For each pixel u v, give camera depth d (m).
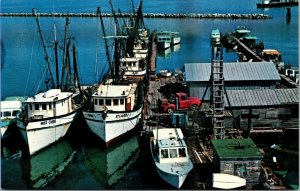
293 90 42.38
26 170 40.34
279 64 67.31
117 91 46.25
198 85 48.53
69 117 45.16
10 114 46.34
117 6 164.75
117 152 43.53
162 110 47.34
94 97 44.50
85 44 96.12
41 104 43.34
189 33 117.88
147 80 60.28
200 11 165.50
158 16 151.88
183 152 35.25
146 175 38.22
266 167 34.66
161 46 98.19
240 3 194.75
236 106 41.06
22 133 42.62
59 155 43.53
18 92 61.00
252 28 123.38
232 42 100.38
